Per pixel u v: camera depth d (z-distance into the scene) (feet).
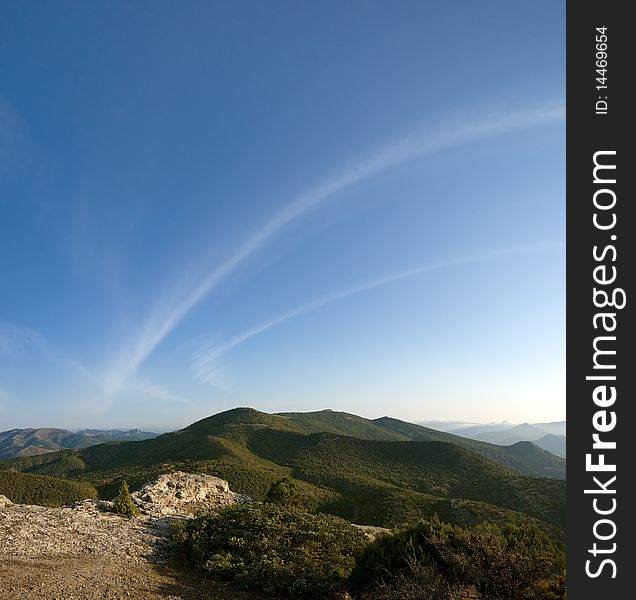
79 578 35.91
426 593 30.07
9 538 43.55
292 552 46.83
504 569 30.94
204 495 97.09
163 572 42.50
